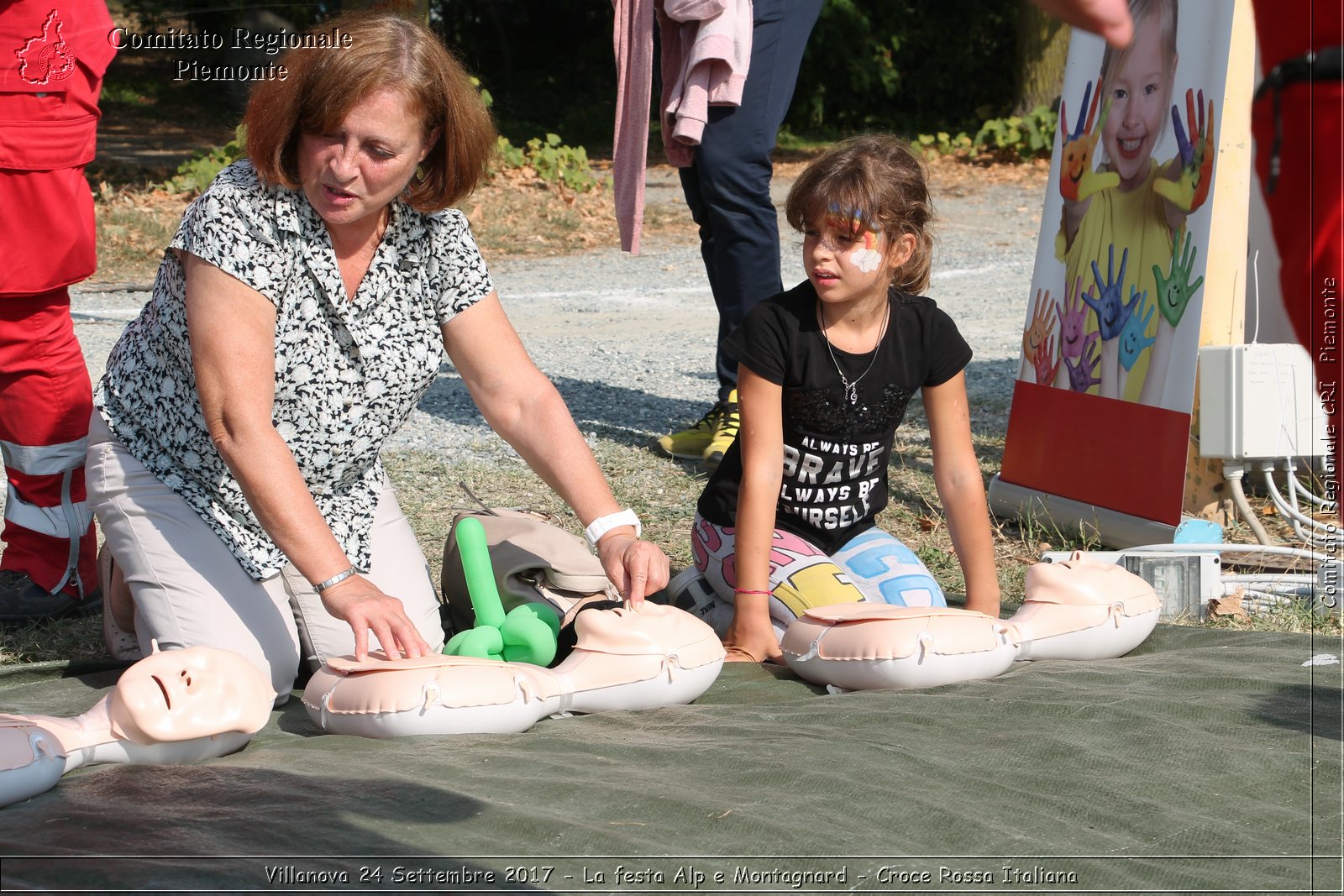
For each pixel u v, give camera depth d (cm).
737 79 443
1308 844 165
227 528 245
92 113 304
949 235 1355
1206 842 165
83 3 299
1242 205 368
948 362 284
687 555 377
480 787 179
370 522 262
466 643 237
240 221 223
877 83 2273
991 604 283
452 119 224
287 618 250
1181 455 364
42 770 178
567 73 2491
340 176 212
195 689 196
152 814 168
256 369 222
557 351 770
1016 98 1988
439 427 556
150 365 249
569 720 228
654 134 2022
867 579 288
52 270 296
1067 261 417
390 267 243
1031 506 411
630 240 490
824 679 250
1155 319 377
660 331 858
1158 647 276
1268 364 357
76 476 313
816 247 262
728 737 210
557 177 1455
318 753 200
